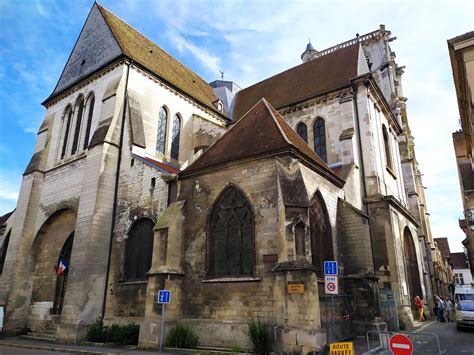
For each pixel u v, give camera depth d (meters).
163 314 14.64
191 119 29.42
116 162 22.19
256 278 14.48
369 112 25.64
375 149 25.23
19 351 16.02
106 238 20.55
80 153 24.88
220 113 32.62
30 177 27.00
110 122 22.69
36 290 24.59
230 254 15.84
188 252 16.83
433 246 44.31
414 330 20.27
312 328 12.37
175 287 16.06
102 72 26.09
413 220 28.55
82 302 18.67
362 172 24.38
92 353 14.35
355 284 18.50
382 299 19.84
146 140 24.72
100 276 19.77
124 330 16.98
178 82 29.30
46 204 25.86
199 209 17.27
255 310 14.19
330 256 17.67
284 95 31.34
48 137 28.55
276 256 14.33
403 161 38.31
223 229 16.41
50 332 21.41
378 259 21.77
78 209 21.31
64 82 30.25
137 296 18.41
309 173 17.17
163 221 17.16
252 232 15.45
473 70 14.06
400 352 8.51
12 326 23.23
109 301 19.45
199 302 15.72
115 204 21.42
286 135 17.42
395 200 23.23
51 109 29.97
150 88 26.23
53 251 24.80
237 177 16.58
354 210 19.56
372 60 43.00
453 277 81.94
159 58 31.02
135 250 19.72
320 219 17.56
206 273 15.98
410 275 27.34
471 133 18.59
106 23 28.33
